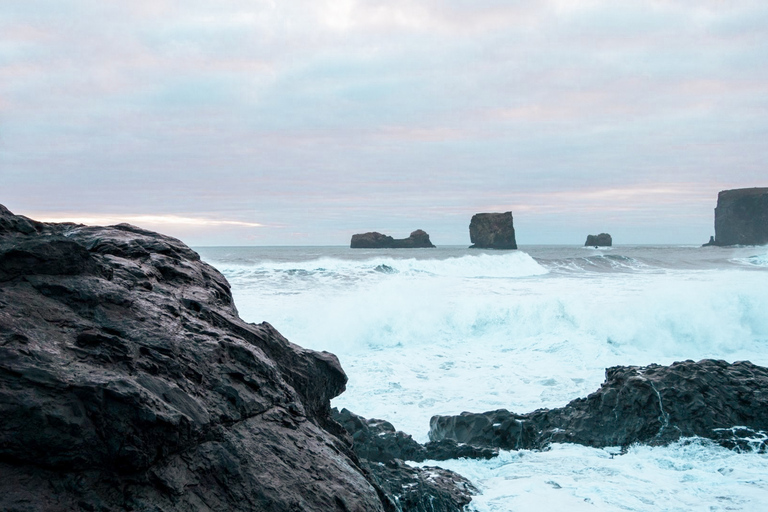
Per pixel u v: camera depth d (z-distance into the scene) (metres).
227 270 28.66
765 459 7.37
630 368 9.15
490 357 14.50
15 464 2.73
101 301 3.54
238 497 3.21
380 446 7.71
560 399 11.19
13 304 3.15
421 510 5.75
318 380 4.85
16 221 3.54
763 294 17.31
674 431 7.96
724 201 129.62
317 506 3.39
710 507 6.15
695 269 37.03
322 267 29.84
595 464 7.40
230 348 3.87
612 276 29.31
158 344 3.48
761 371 9.05
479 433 8.64
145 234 5.11
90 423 2.86
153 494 2.97
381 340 16.23
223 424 3.46
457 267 31.58
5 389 2.74
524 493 6.50
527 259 33.94
